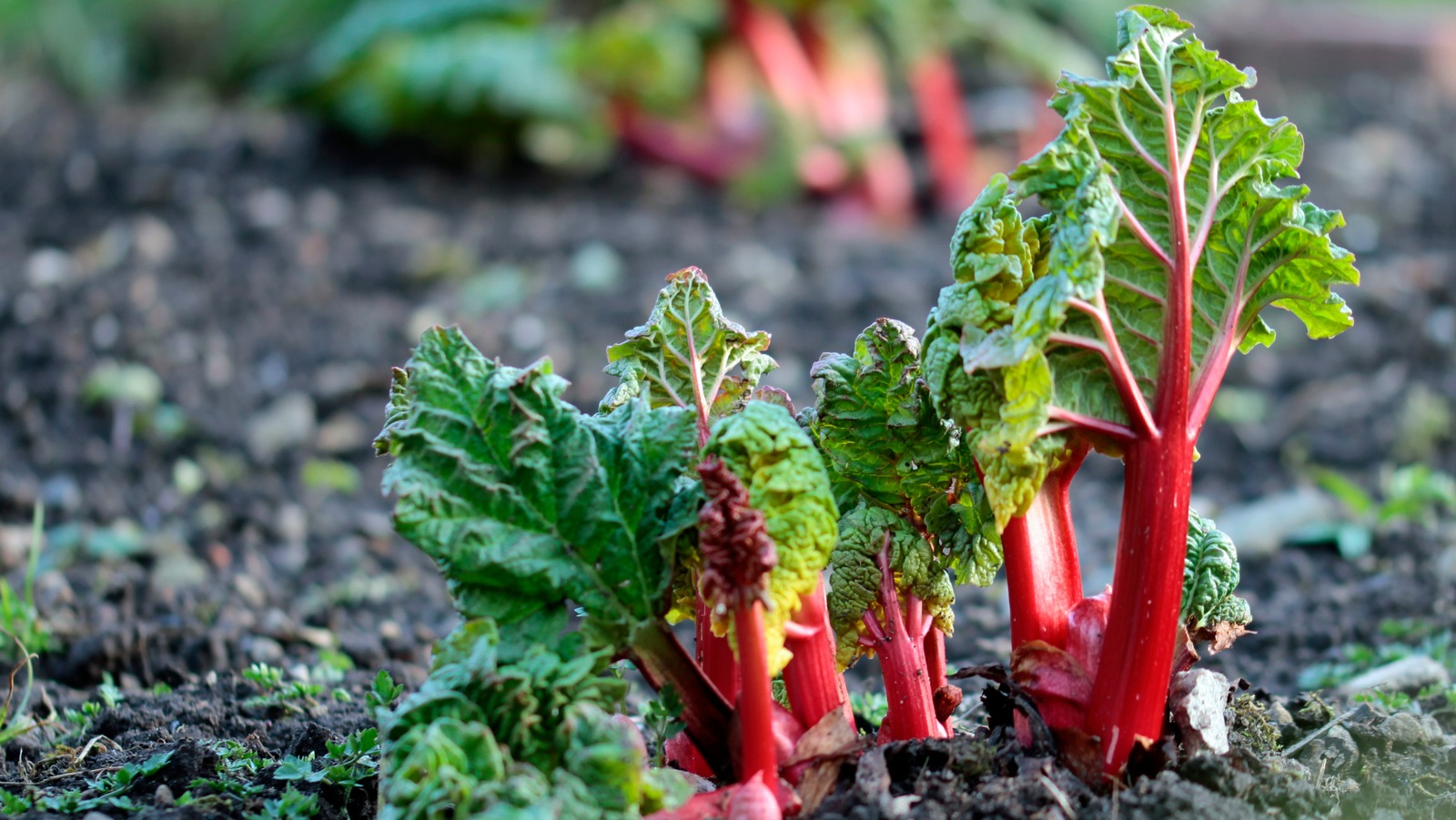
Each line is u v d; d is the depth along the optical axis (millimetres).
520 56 7875
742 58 8289
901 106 9141
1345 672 3143
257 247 7160
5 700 2893
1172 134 1800
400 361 6027
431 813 1570
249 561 4289
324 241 7262
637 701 3098
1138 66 1769
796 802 1764
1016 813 1786
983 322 1767
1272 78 11117
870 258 7074
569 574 1786
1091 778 1843
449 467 1772
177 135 8773
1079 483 5113
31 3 10367
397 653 3570
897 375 1977
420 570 4363
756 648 1683
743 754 1734
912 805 1827
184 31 10742
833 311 6395
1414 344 6176
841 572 1984
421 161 8445
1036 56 7664
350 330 6340
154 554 4230
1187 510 1826
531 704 1663
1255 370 6133
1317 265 1869
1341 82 11203
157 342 6004
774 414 1777
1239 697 2182
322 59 8555
